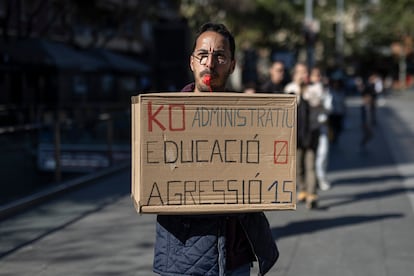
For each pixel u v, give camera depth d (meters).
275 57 38.38
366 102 16.66
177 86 28.06
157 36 28.36
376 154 15.59
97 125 12.12
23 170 9.43
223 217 3.05
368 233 7.39
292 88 8.74
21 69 18.38
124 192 10.12
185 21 31.59
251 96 2.96
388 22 63.25
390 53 79.69
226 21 36.56
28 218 8.11
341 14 65.12
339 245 6.87
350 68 81.94
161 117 2.90
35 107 14.84
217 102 2.94
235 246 3.16
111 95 30.53
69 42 23.00
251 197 2.98
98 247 6.73
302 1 46.47
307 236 7.27
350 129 23.84
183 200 2.93
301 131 8.55
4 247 6.67
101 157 12.24
